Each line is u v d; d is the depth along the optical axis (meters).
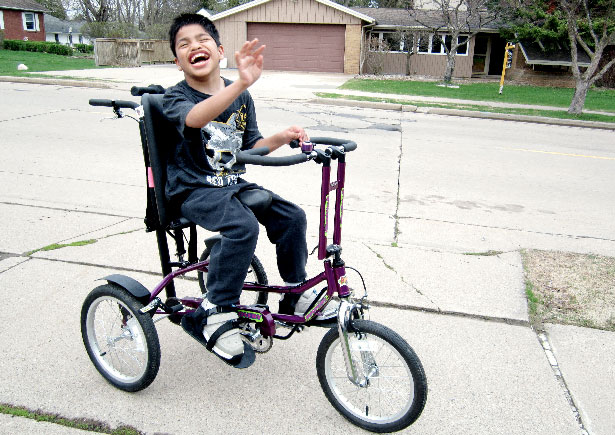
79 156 7.38
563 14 22.02
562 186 7.20
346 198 6.12
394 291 3.87
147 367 2.60
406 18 28.80
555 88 23.48
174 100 2.46
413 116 13.40
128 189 6.02
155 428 2.46
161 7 51.12
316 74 26.34
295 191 6.24
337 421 2.58
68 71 20.70
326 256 2.45
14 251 4.23
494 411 2.68
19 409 2.52
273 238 2.72
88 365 2.91
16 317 3.32
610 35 14.30
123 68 25.05
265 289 2.78
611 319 3.58
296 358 3.09
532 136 11.38
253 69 2.14
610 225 5.66
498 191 6.79
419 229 5.25
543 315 3.62
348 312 2.40
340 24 26.62
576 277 4.21
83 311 2.79
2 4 37.09
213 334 2.58
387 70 28.84
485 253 4.69
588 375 3.00
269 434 2.46
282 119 11.27
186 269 2.84
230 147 2.65
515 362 3.10
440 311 3.62
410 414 2.37
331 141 2.60
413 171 7.56
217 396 2.72
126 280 2.67
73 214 5.15
